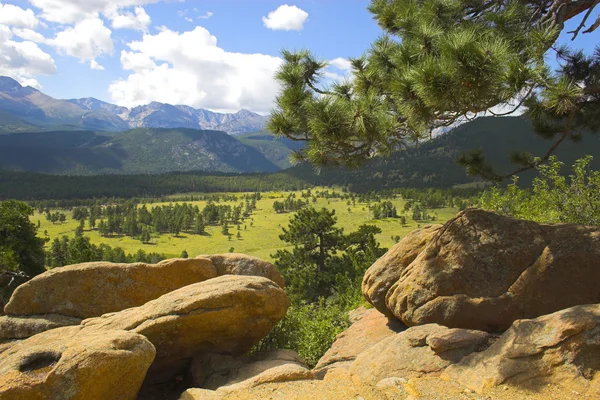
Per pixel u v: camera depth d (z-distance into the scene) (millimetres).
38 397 6867
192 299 9883
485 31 8828
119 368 7402
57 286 12766
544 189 15414
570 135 11422
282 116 10156
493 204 17469
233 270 13930
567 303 8273
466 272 9430
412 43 9086
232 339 10688
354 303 21766
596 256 8312
